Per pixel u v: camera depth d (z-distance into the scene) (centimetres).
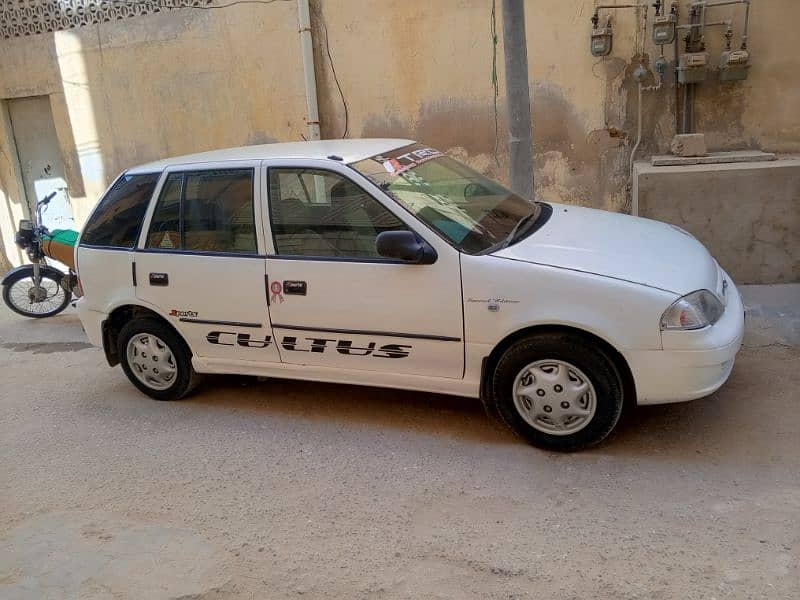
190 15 827
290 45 788
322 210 440
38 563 353
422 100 752
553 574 309
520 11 540
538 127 714
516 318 390
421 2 726
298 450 438
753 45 645
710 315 379
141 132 897
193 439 467
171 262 485
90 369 629
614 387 381
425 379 427
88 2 877
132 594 323
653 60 671
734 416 423
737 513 337
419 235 411
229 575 330
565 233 434
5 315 841
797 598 282
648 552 317
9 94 964
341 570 326
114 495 409
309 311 443
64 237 760
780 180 604
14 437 500
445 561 325
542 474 385
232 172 468
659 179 623
